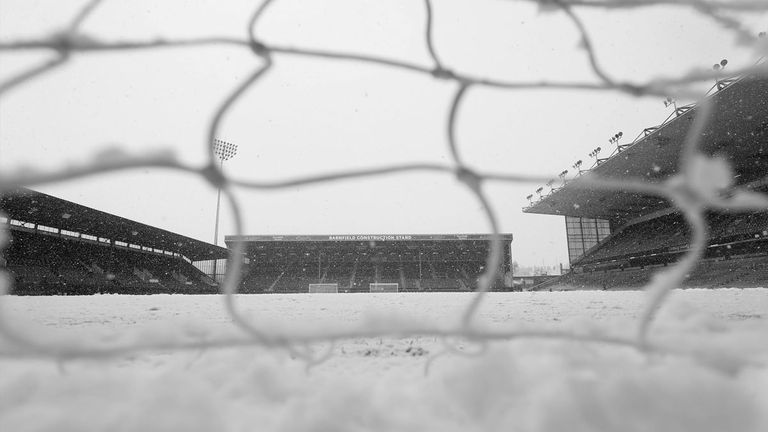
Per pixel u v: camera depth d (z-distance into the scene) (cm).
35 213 2606
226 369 207
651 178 3438
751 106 2127
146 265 3884
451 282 4588
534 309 645
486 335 161
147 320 508
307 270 4750
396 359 267
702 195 147
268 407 173
